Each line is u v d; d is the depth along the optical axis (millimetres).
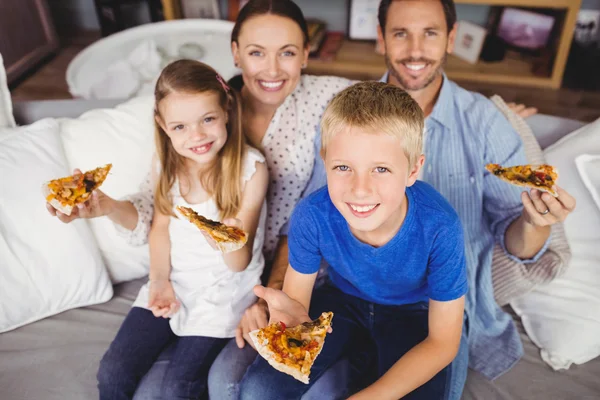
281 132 1520
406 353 1149
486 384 1308
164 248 1505
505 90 3006
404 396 1169
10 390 1327
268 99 1489
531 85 3035
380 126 967
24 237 1412
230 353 1334
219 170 1414
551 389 1275
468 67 3111
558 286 1419
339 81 1597
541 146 1699
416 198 1142
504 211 1407
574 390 1271
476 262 1422
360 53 3227
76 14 3658
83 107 1798
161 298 1416
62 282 1467
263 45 1396
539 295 1433
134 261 1610
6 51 3123
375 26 3264
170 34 2627
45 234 1433
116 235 1570
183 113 1316
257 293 1116
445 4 1428
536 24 3035
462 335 1315
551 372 1316
